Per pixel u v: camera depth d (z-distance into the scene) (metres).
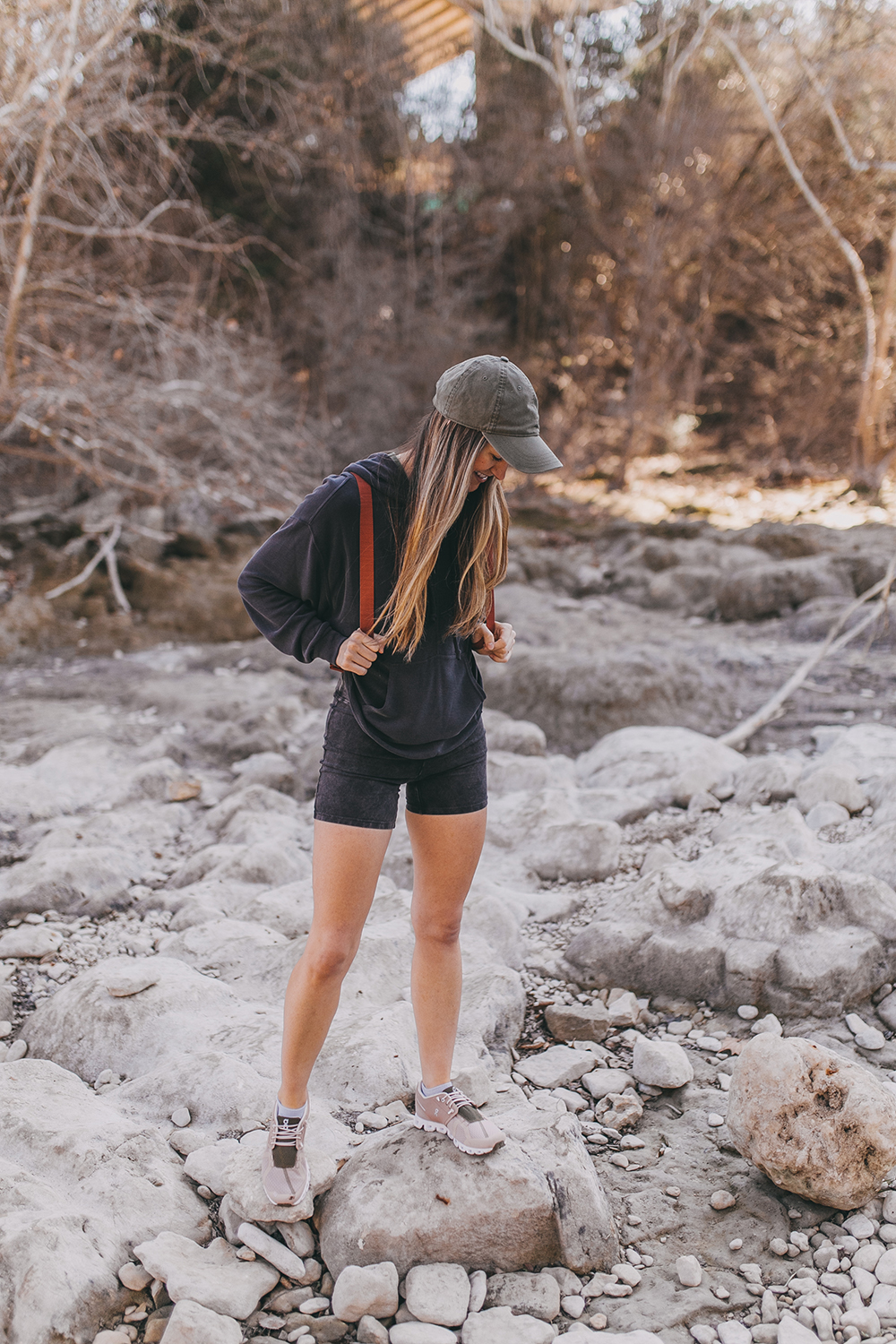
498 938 3.48
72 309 8.89
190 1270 2.06
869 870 3.55
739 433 15.27
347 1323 2.03
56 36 7.31
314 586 2.01
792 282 14.19
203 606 8.20
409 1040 2.84
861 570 7.67
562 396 15.29
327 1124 2.48
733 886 3.41
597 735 5.60
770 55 12.58
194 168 12.83
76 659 7.49
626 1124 2.68
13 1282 1.96
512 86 14.05
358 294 12.95
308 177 13.39
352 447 12.33
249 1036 2.86
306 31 12.27
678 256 13.60
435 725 2.02
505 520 2.07
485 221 14.30
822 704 5.72
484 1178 2.20
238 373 9.35
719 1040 3.01
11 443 9.96
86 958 3.45
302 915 3.60
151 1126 2.48
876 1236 2.27
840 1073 2.34
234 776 5.27
